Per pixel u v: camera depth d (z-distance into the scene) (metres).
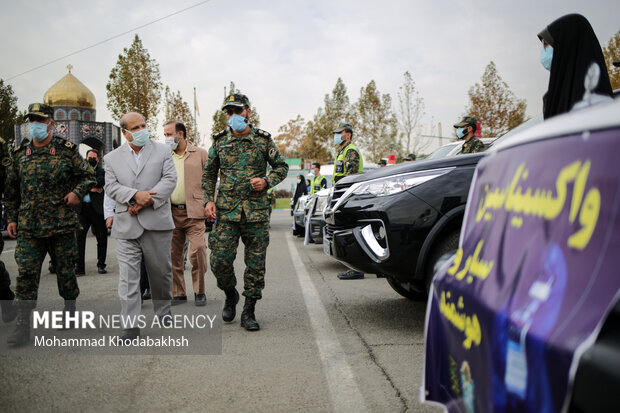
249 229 4.67
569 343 1.00
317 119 54.62
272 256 9.88
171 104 37.75
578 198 1.19
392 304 5.54
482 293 1.47
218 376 3.46
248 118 4.73
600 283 1.03
